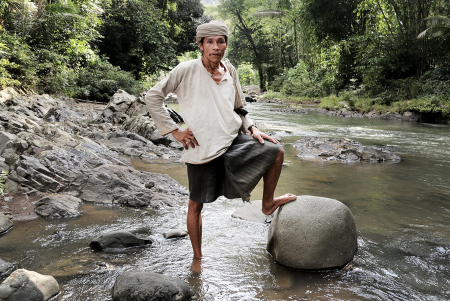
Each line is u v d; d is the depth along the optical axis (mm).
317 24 24156
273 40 37469
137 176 4391
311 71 28844
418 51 18547
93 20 15867
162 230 3062
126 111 10297
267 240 2812
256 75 45531
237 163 2271
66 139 5145
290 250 2432
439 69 17172
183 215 3451
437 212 3596
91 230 3021
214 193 2398
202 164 2340
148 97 2303
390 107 15867
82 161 4477
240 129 2521
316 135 9172
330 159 6258
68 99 13023
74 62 14992
